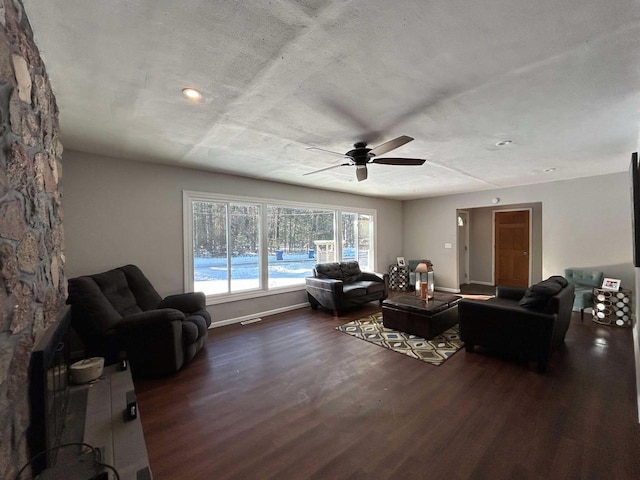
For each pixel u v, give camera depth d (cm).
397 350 338
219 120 243
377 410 222
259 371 289
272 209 516
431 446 182
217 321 436
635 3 121
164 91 195
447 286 688
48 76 172
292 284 541
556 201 512
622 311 403
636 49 152
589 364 294
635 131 271
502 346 302
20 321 114
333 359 315
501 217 733
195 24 133
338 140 293
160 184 385
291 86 190
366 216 702
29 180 131
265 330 414
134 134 274
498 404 226
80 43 144
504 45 150
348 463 169
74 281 263
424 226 731
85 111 223
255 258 491
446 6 123
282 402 234
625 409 217
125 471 127
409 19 131
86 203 330
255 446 184
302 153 336
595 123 253
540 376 271
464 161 379
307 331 408
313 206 575
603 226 466
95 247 336
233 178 455
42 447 120
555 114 234
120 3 120
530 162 386
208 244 438
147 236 374
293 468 166
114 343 263
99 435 152
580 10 125
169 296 368
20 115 120
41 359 123
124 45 147
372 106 219
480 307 317
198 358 320
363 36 142
